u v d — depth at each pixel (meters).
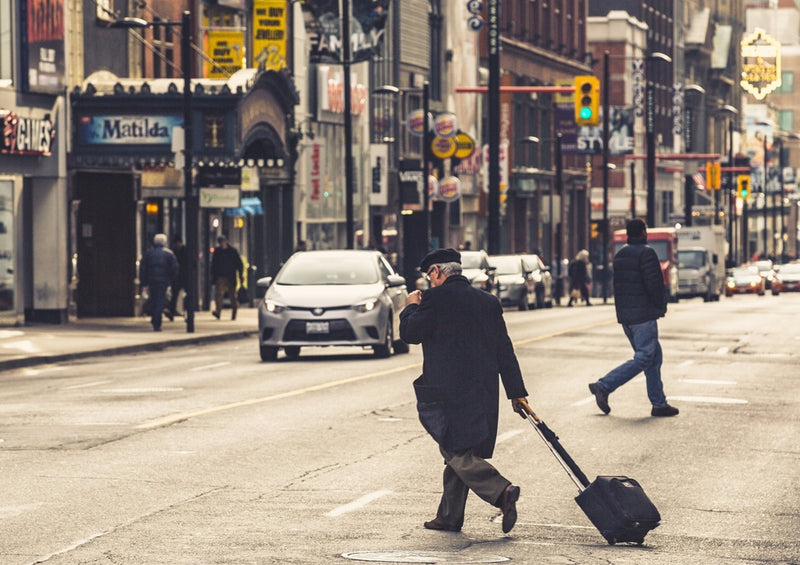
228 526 18.19
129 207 67.56
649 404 32.91
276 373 39.78
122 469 22.64
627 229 30.89
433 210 115.00
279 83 69.25
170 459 23.72
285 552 16.59
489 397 17.89
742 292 144.12
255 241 84.69
